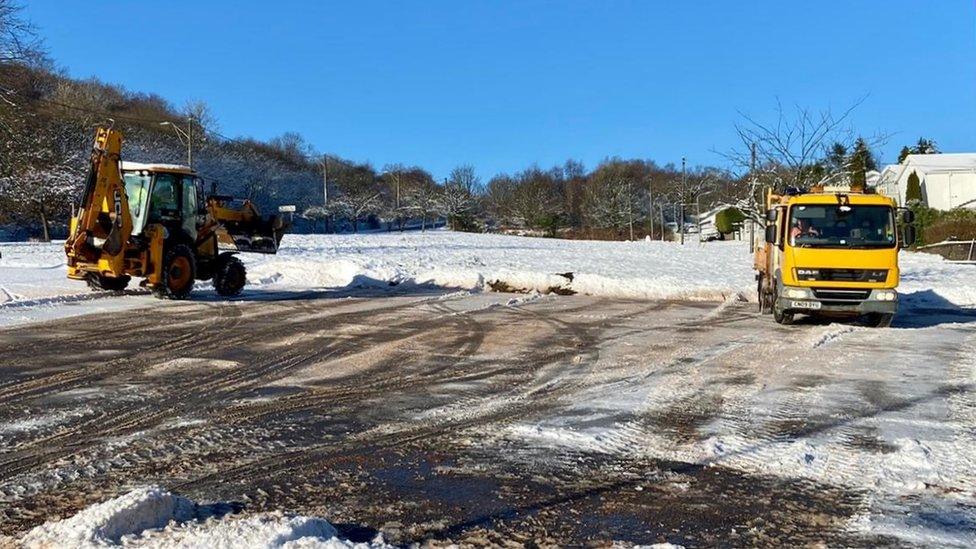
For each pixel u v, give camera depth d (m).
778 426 7.25
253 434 6.93
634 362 10.71
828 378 9.60
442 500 5.30
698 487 5.57
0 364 10.01
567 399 8.41
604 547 4.54
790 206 14.46
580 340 12.70
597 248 45.34
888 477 5.77
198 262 18.25
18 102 37.50
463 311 16.50
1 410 7.68
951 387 9.06
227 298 18.39
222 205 19.33
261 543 4.25
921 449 6.39
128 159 60.69
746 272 26.39
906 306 18.84
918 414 7.73
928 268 27.53
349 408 7.95
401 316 15.52
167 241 17.14
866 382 9.35
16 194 43.38
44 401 8.06
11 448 6.43
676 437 6.87
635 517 5.00
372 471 5.93
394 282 22.11
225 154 76.31
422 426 7.25
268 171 82.69
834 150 22.25
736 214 62.94
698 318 15.79
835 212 14.28
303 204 87.00
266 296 19.14
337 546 4.24
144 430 7.02
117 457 6.22
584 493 5.45
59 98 60.47
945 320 16.20
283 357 10.85
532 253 37.38
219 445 6.59
